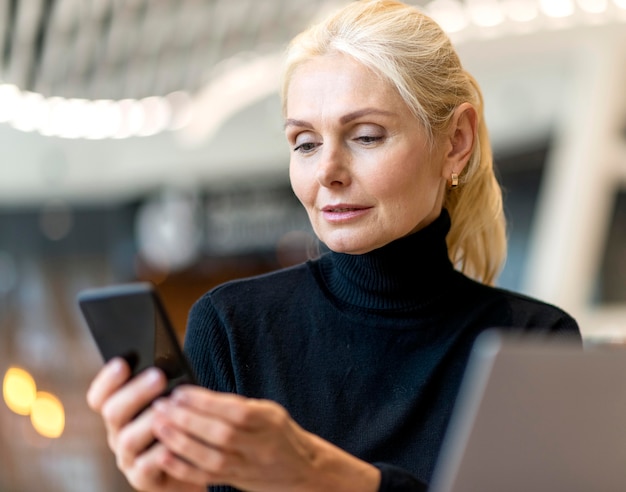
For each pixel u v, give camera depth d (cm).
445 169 172
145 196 862
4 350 945
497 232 196
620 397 113
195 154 729
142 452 124
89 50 519
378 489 131
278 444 119
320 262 180
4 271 966
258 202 803
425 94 162
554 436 113
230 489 160
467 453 112
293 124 162
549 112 536
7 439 814
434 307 171
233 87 612
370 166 159
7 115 625
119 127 663
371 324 169
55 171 769
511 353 107
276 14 500
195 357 172
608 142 502
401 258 168
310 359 170
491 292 179
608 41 477
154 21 498
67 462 796
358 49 158
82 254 948
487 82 533
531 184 568
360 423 165
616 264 515
